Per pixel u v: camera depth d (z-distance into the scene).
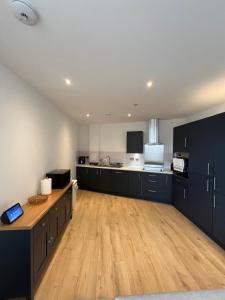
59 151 4.15
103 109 4.12
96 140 6.42
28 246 1.67
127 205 4.57
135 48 1.65
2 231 1.64
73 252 2.50
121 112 4.45
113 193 5.56
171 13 1.21
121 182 5.40
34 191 2.74
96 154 6.43
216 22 1.29
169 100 3.34
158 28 1.36
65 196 3.11
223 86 2.63
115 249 2.58
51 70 2.12
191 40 1.52
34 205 2.26
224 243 2.56
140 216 3.85
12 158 2.13
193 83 2.51
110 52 1.72
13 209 1.83
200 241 2.82
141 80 2.41
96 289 1.84
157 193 4.84
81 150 6.62
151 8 1.17
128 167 5.71
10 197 2.08
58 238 2.66
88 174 6.02
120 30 1.39
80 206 4.47
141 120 5.58
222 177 2.63
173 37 1.48
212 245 2.71
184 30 1.39
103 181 5.73
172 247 2.64
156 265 2.23
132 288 1.86
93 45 1.60
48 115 3.39
